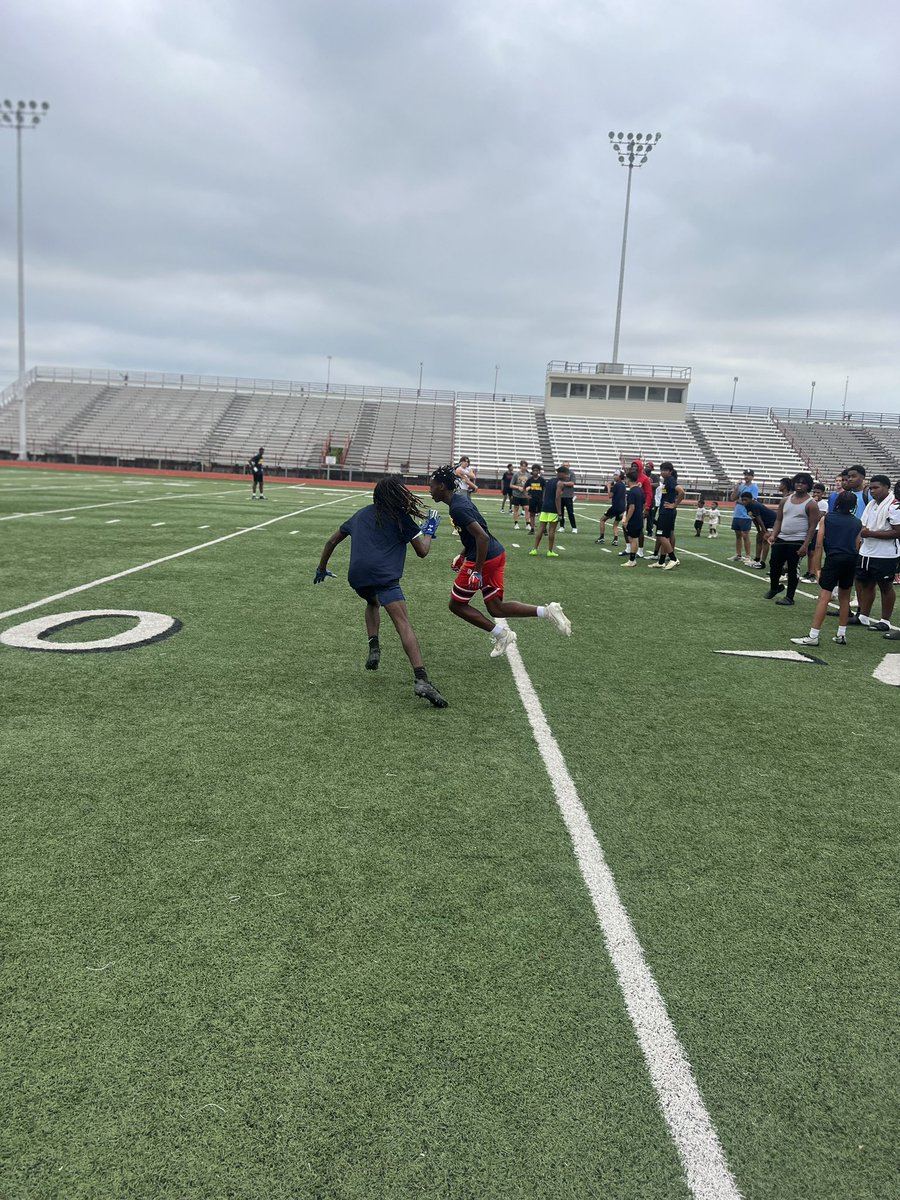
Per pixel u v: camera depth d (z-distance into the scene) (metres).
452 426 52.25
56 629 6.51
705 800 3.72
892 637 7.91
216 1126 1.80
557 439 51.06
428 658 6.18
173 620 7.02
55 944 2.42
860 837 3.41
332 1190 1.66
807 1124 1.89
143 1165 1.70
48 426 49.41
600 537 17.31
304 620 7.30
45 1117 1.81
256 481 24.86
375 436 50.53
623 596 9.92
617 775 3.97
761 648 7.19
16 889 2.71
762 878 3.03
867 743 4.64
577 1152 1.77
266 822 3.28
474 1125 1.83
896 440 53.34
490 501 33.41
